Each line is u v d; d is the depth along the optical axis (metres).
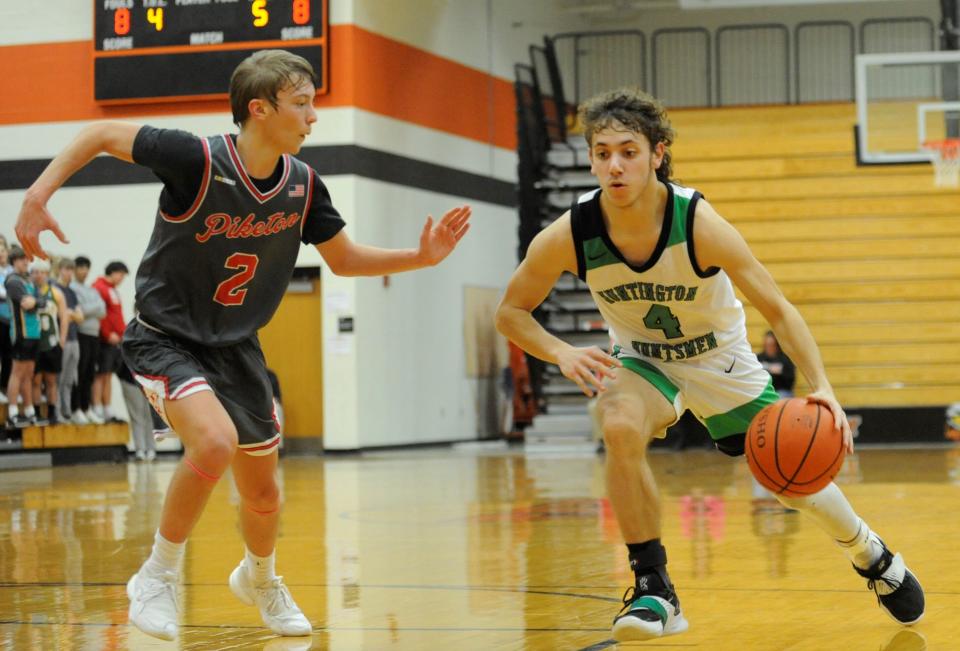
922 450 17.72
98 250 20.42
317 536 8.04
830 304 21.56
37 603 5.38
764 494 10.70
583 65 27.36
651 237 4.12
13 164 20.69
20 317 15.98
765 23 27.17
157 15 19.83
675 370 4.48
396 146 20.55
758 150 22.56
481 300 23.20
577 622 4.70
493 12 23.72
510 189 24.25
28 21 20.64
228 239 4.17
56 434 16.88
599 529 8.16
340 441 19.47
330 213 4.48
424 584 5.80
